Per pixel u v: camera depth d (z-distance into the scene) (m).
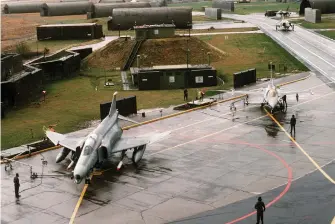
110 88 74.69
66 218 31.48
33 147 45.50
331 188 34.03
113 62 91.00
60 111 60.62
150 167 40.12
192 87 73.00
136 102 60.41
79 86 76.19
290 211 30.70
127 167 40.28
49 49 108.50
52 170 40.25
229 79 77.62
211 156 42.31
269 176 36.97
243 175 37.50
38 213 32.34
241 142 45.97
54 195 35.22
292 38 117.38
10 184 37.50
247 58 95.00
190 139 47.50
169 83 72.75
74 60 86.94
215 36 123.31
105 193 35.22
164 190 35.31
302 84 71.31
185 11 136.00
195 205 32.50
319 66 84.31
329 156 40.97
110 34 132.00
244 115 55.81
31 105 64.00
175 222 30.16
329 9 167.50
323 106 58.38
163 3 188.38
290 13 181.75
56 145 42.62
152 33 95.25
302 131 48.69
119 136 42.56
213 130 50.34
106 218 31.23
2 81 62.16
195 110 59.06
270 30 133.00
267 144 45.00
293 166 38.88
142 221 30.55
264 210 28.97
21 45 103.44
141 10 137.12
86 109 61.38
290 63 88.88
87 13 173.62
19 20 178.25
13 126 54.09
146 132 50.53
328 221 29.09
